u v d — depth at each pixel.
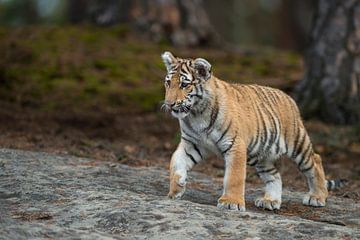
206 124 10.14
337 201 11.55
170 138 17.39
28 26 24.22
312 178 11.23
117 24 23.92
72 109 18.84
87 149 15.12
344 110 18.36
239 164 10.09
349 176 14.66
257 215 9.40
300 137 11.18
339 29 18.61
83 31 23.52
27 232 8.15
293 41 38.88
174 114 10.01
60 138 16.06
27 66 20.89
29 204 9.73
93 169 12.11
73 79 20.52
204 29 24.27
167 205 9.57
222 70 21.72
